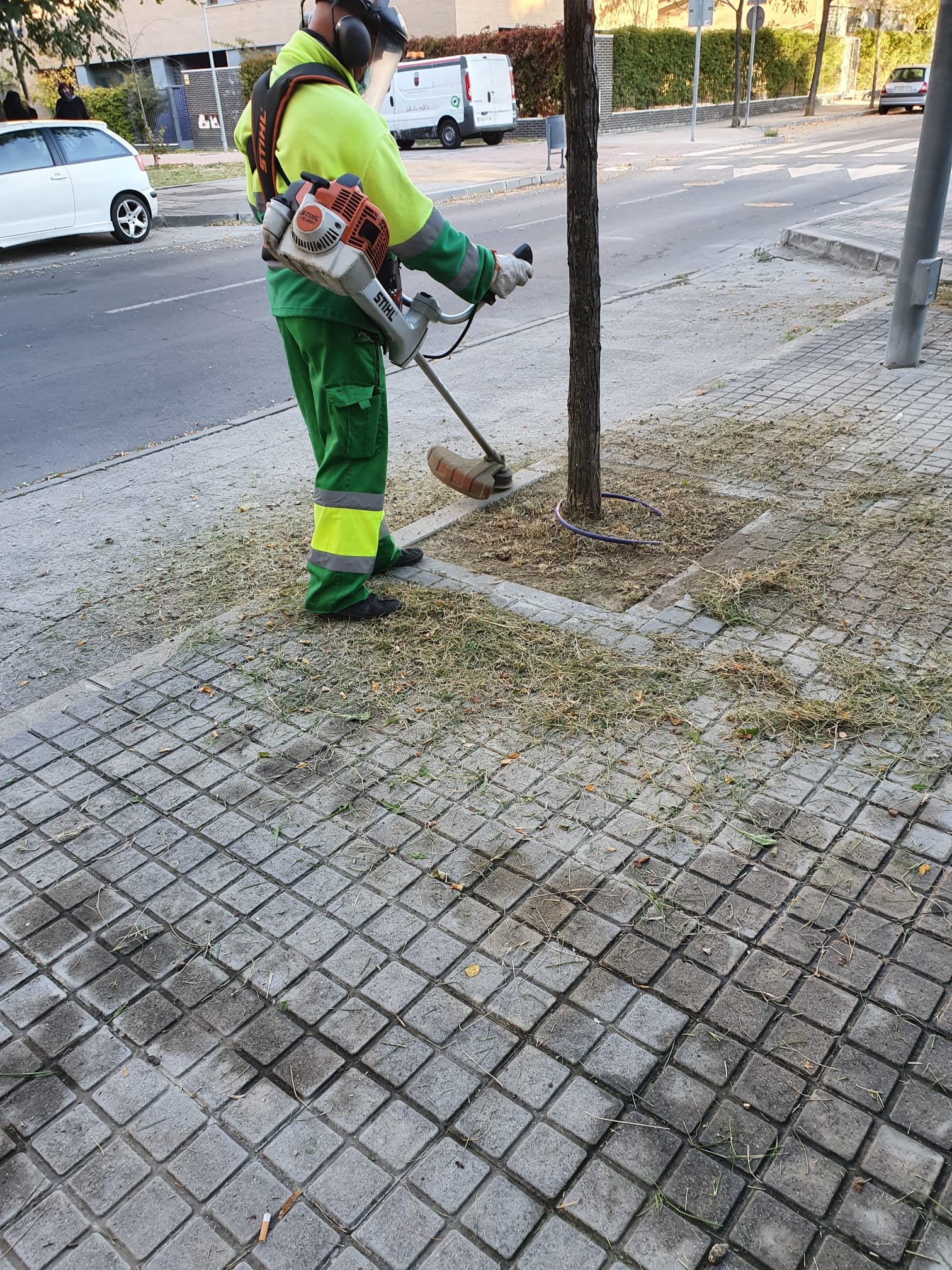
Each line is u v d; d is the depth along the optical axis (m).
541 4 32.62
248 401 7.29
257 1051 2.18
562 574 4.12
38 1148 2.02
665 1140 1.94
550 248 12.26
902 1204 1.81
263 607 4.07
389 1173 1.92
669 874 2.55
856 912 2.41
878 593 3.76
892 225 11.50
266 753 3.15
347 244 3.07
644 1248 1.77
